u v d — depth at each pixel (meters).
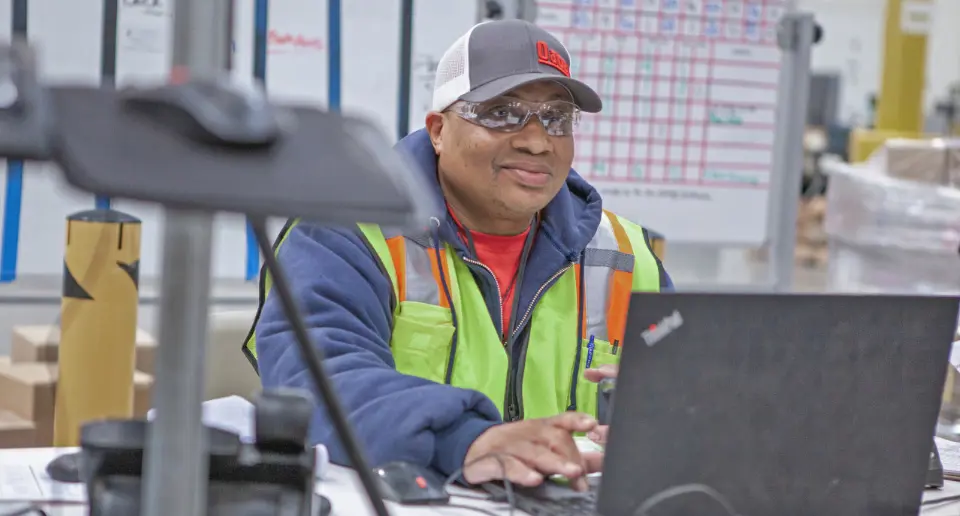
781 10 3.83
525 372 2.14
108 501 1.17
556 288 2.21
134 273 2.53
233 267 3.40
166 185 0.70
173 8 0.80
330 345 1.84
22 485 1.51
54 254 3.25
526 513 1.52
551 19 3.58
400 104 3.45
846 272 4.19
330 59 3.38
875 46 13.03
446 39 3.46
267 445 1.23
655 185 3.78
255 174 0.73
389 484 1.56
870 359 1.41
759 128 3.86
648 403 1.31
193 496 0.82
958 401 2.31
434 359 2.07
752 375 1.35
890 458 1.46
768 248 3.95
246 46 3.30
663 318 1.28
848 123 13.05
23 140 0.69
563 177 2.12
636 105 3.73
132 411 2.61
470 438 1.65
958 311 1.45
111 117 0.73
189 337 0.81
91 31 3.20
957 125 8.41
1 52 0.71
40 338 3.08
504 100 2.04
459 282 2.13
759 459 1.38
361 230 2.04
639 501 1.33
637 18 3.68
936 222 3.92
